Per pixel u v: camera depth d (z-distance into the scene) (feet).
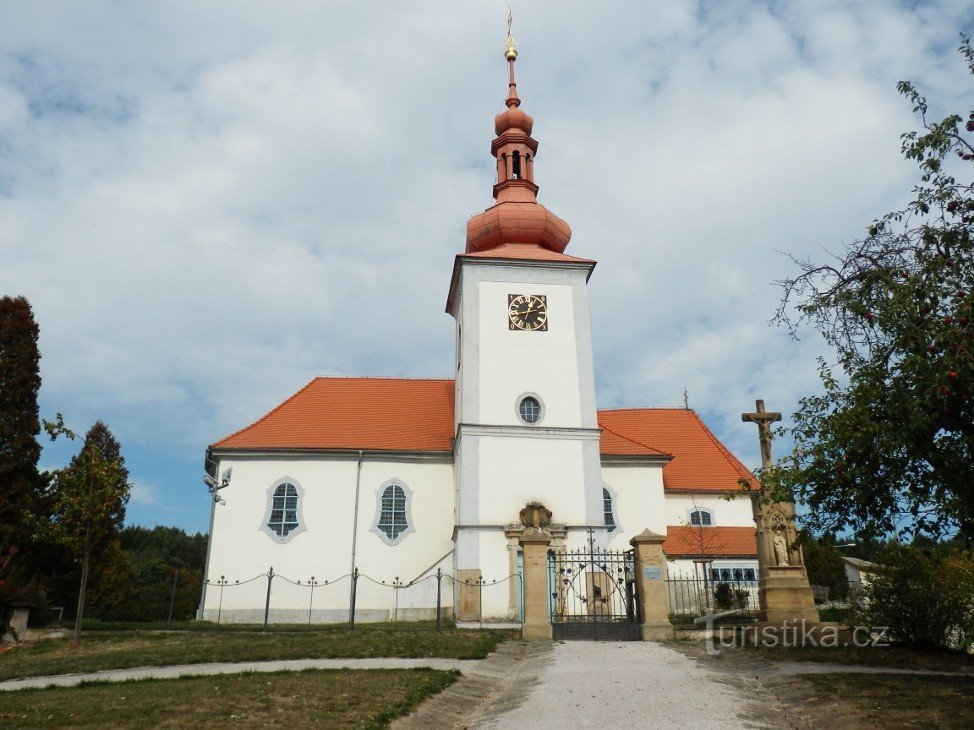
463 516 96.63
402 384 125.49
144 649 59.72
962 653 52.80
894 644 56.18
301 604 103.71
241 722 35.88
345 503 108.27
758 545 63.67
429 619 101.24
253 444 110.52
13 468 107.55
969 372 31.30
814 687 41.98
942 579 55.01
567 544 96.58
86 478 70.85
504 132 123.24
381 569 105.91
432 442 113.09
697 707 38.42
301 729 34.78
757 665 50.78
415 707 40.09
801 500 37.93
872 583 58.95
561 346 105.19
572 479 99.50
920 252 34.81
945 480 33.19
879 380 35.78
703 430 132.57
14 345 114.32
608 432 121.29
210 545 105.50
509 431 100.48
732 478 122.52
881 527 36.47
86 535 70.28
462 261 107.76
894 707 36.45
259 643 61.16
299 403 120.16
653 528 114.01
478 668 52.16
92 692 42.96
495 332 104.99
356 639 62.49
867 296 35.94
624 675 47.19
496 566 94.99
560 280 108.47
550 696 41.63
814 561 107.24
